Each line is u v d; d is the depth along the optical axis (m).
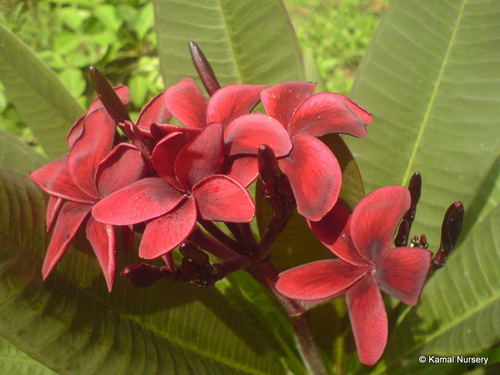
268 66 0.50
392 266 0.26
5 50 0.51
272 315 0.49
